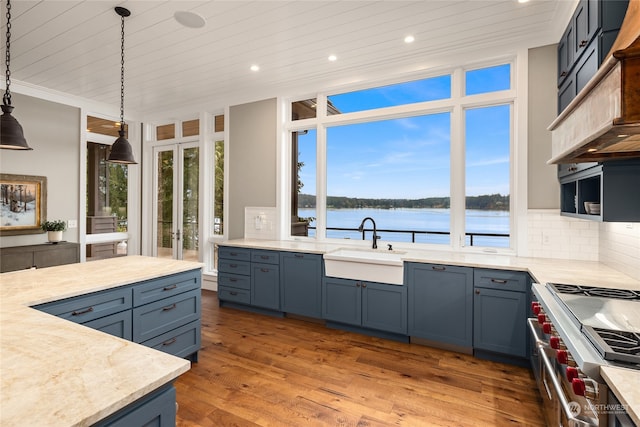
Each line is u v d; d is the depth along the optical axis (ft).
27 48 10.09
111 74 12.12
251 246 12.23
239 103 14.52
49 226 13.19
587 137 3.91
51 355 3.35
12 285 6.16
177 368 3.15
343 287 10.50
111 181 16.60
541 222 9.17
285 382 7.48
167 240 17.24
